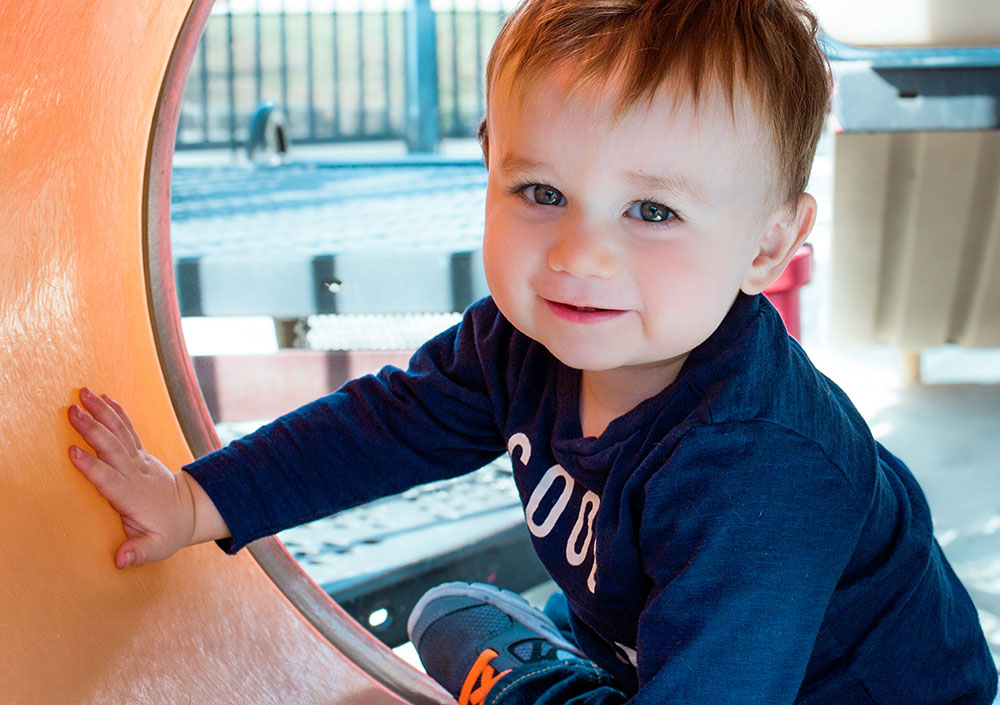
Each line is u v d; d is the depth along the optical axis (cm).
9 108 86
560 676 103
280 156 378
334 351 189
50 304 89
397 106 630
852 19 224
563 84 73
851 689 89
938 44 222
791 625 76
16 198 86
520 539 157
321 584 137
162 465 90
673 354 78
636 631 87
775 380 79
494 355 95
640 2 74
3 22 87
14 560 74
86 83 95
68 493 82
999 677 131
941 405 242
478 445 100
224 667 90
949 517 184
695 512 75
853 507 80
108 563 84
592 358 77
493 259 79
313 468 96
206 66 529
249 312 191
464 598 120
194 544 94
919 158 226
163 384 104
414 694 105
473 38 578
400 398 99
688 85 72
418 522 159
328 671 99
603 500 82
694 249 75
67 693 72
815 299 328
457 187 302
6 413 79
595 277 74
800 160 80
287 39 618
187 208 265
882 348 285
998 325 240
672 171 73
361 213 250
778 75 76
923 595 91
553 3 77
